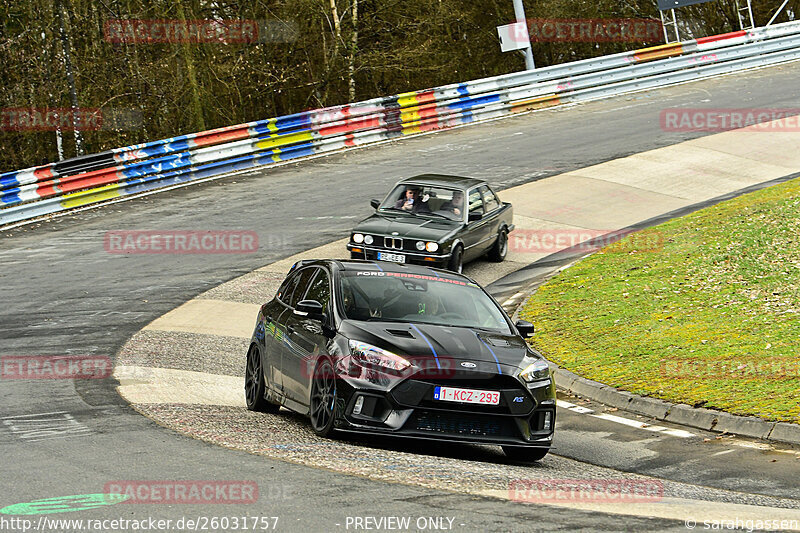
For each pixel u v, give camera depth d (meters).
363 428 18.66
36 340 32.16
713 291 36.62
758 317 32.66
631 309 35.53
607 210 54.81
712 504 16.64
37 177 57.03
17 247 49.06
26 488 14.90
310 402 20.31
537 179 61.34
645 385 26.98
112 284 41.28
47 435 19.27
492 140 73.75
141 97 92.06
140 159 62.53
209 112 94.00
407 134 77.94
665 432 23.77
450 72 116.75
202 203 58.19
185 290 40.25
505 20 123.06
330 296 21.27
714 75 95.31
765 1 129.00
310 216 53.84
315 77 104.62
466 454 20.36
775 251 40.75
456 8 110.62
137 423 20.61
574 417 25.48
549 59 130.25
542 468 19.42
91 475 15.77
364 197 57.88
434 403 18.73
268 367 23.06
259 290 40.34
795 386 25.41
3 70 86.31
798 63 98.88
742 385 25.98
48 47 86.94
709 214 50.22
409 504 14.52
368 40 103.81
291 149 70.75
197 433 19.61
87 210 57.62
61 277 42.62
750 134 70.94
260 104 106.62
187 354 30.81
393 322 20.61
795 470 20.06
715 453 21.61
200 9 93.44
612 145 69.88
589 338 32.56
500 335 20.95
